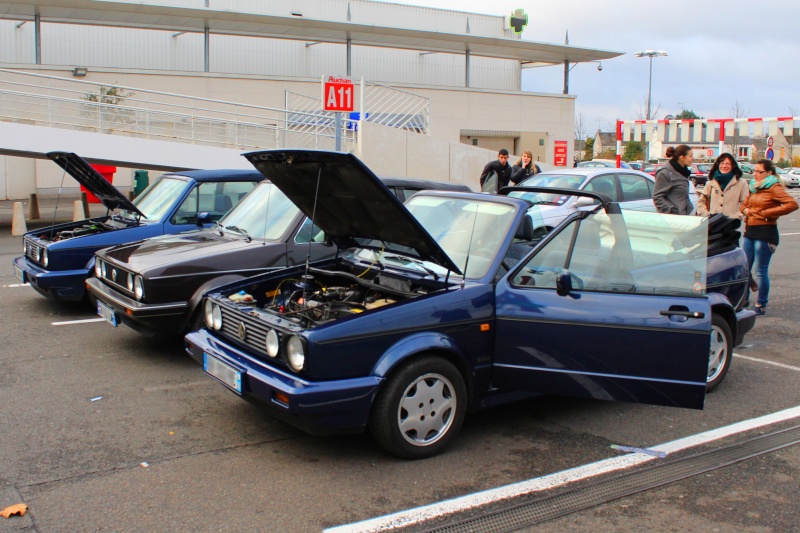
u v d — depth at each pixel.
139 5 24.05
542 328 4.74
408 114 25.30
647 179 12.34
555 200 10.43
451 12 34.78
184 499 4.05
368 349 4.36
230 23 26.98
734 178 9.38
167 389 5.91
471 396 4.85
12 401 5.56
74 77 24.89
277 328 4.45
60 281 7.89
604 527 3.84
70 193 27.53
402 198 8.09
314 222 5.80
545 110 34.62
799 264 13.22
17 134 17.28
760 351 7.36
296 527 3.78
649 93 40.50
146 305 6.23
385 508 4.00
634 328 4.64
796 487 4.33
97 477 4.30
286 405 4.23
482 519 3.90
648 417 5.50
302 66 31.92
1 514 3.82
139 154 18.83
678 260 4.68
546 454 4.78
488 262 4.96
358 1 32.41
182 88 26.67
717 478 4.45
